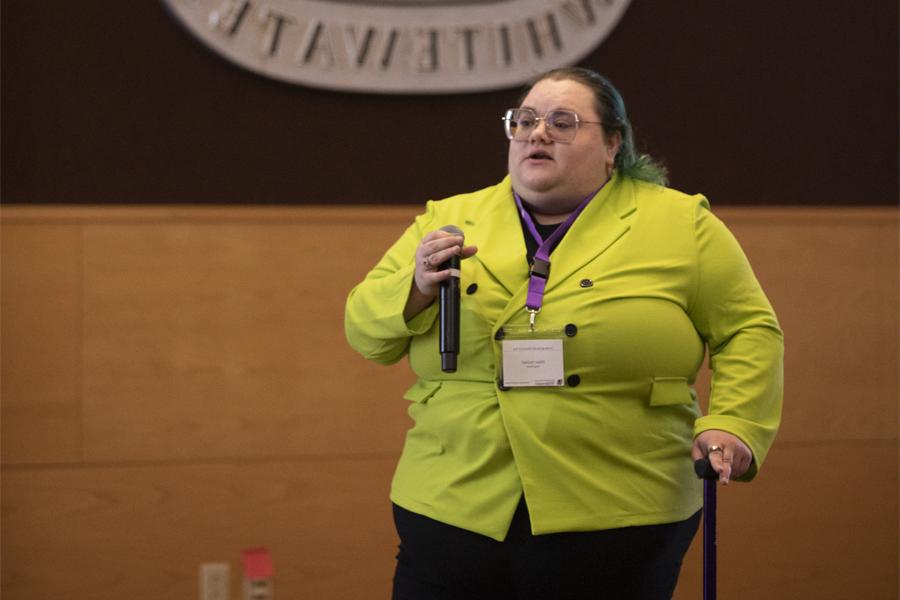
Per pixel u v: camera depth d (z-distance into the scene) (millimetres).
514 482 7621
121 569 13914
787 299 15039
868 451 15117
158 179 14102
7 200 13852
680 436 8070
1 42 13781
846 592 15023
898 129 15328
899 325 15211
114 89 14016
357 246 14375
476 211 8586
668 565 7938
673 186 14953
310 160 14375
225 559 14086
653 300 7844
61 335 13852
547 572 7629
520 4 14391
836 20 15211
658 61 14891
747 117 15086
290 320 14250
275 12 14023
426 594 8031
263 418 14188
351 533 14336
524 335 7703
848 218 15156
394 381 14453
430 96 14531
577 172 8109
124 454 13945
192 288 14070
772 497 14945
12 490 13742
